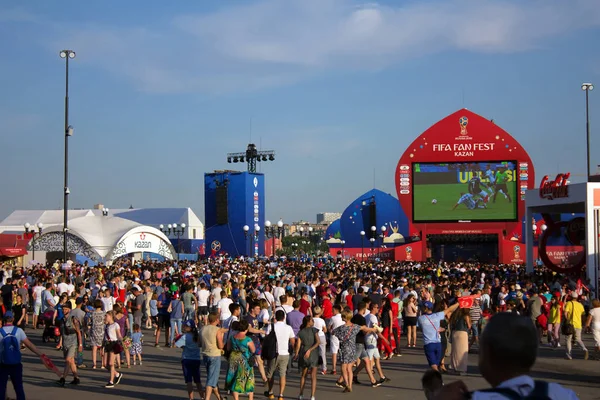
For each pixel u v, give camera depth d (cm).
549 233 3941
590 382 1528
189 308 2195
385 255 7025
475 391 295
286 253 15300
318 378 1608
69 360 1518
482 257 6400
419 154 5869
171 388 1491
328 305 1922
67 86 3838
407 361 1862
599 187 3206
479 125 5794
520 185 5738
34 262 5419
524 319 306
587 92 4881
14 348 1167
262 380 1596
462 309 1605
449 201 5838
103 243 6122
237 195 8469
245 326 1226
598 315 1873
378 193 7556
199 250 10294
